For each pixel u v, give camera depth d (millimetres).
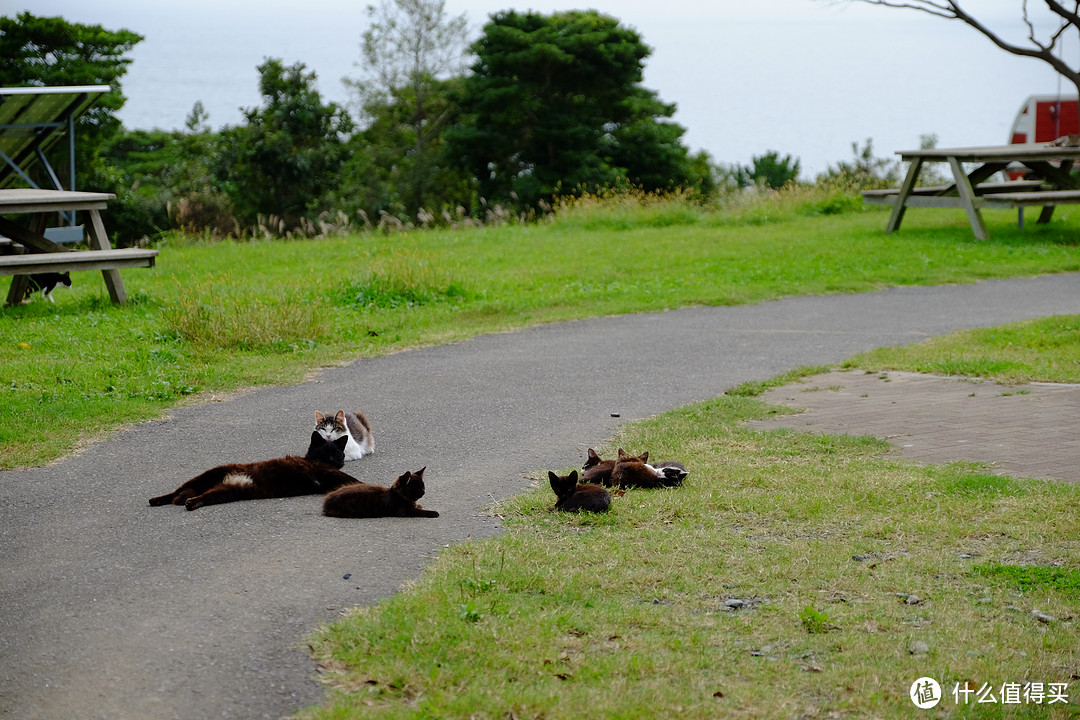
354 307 13898
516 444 7793
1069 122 31469
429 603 4609
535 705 3758
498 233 24484
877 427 8195
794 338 12414
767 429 8195
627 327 13219
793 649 4293
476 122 46656
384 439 7934
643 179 48500
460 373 10469
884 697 3895
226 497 6297
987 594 4867
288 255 20344
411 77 47812
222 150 37812
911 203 21453
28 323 12398
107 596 4832
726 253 19578
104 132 39594
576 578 4980
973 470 6867
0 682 3990
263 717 3729
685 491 6441
